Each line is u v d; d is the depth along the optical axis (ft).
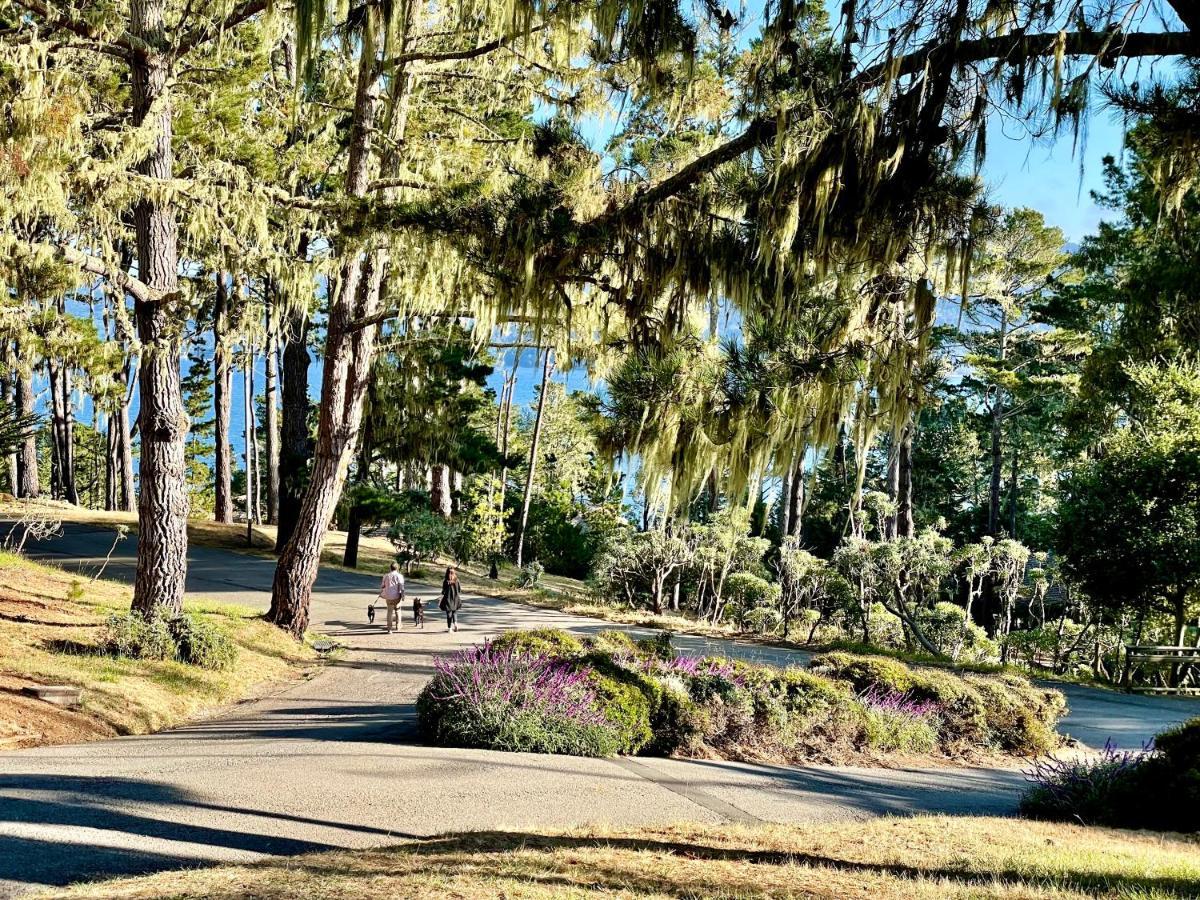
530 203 22.98
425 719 31.12
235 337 49.67
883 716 38.81
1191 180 15.85
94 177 33.04
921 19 14.40
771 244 19.24
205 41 40.60
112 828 18.06
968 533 151.02
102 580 58.75
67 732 28.35
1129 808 27.04
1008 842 21.59
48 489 180.65
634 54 20.29
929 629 81.15
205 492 177.17
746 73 18.30
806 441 22.97
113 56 42.32
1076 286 100.89
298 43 29.43
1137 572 69.87
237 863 16.28
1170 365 74.38
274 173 54.49
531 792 24.20
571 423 156.15
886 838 21.42
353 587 82.43
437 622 69.67
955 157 16.16
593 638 39.63
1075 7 13.48
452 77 51.65
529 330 35.42
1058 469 137.80
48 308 46.42
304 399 88.17
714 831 21.38
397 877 15.29
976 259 18.30
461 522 116.37
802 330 21.54
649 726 32.76
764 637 78.23
